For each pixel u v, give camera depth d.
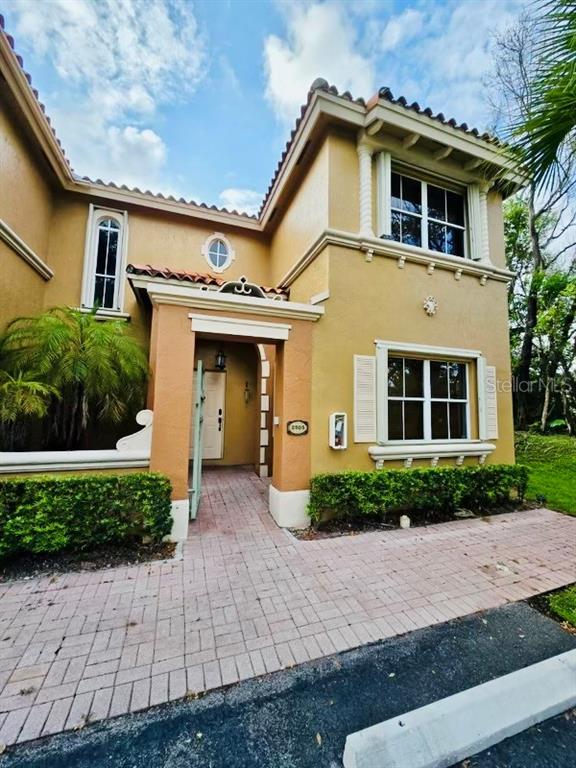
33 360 5.46
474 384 7.21
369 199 6.33
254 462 10.16
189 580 3.88
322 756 2.01
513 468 6.87
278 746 2.07
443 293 6.98
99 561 4.25
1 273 5.86
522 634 3.09
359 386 6.12
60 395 5.31
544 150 3.33
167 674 2.56
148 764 1.96
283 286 8.18
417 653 2.83
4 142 5.87
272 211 9.01
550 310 13.03
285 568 4.20
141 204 8.77
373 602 3.52
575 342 14.06
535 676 2.46
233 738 2.11
